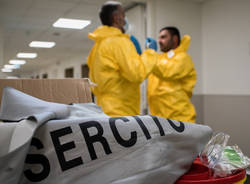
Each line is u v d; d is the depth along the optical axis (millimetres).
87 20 4715
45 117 589
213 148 782
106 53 1966
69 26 5145
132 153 686
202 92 3908
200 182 694
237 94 3410
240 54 3355
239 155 808
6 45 7102
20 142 528
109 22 2088
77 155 625
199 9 3857
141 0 3359
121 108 2014
